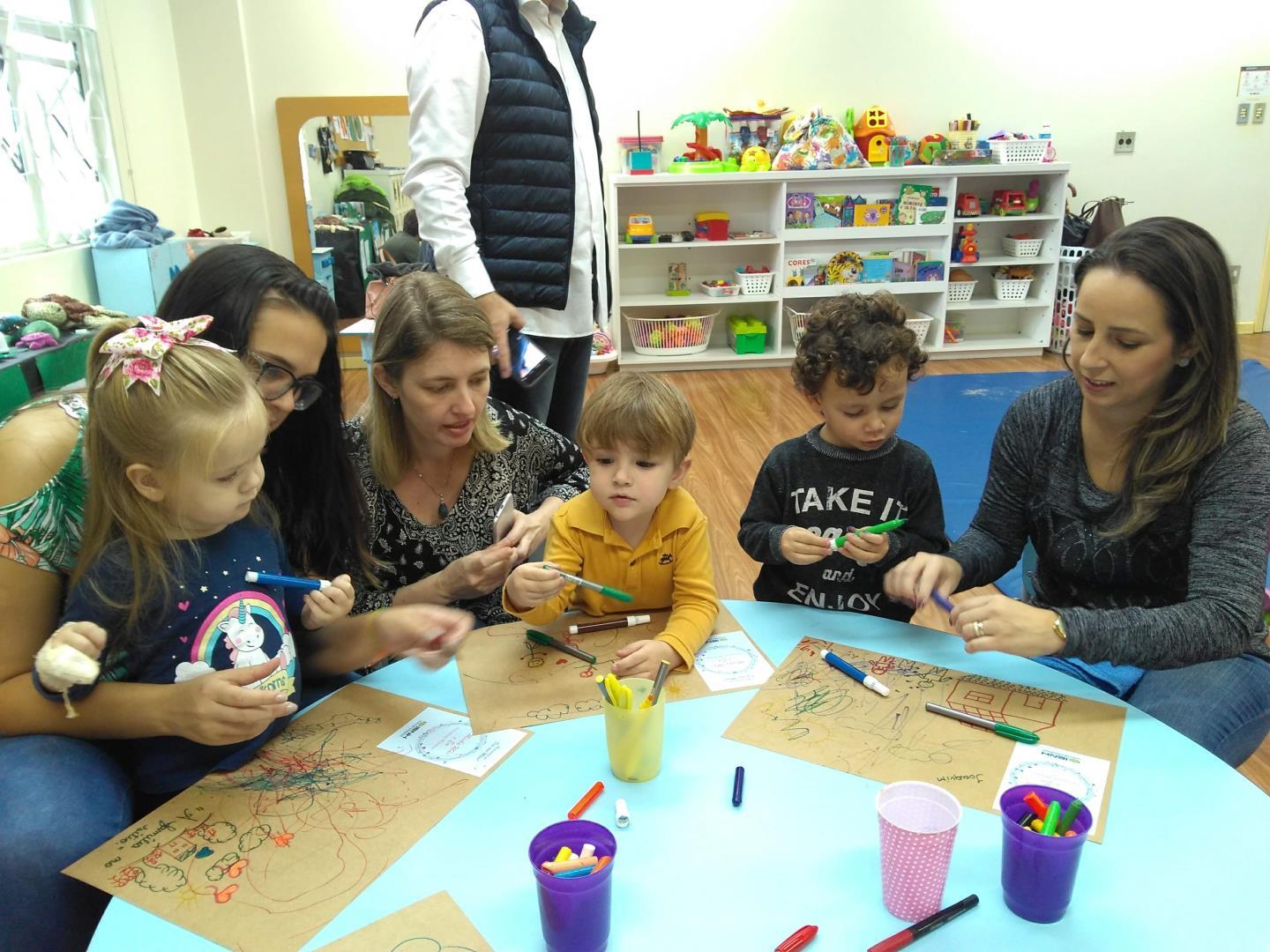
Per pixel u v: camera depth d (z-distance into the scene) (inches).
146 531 35.3
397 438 53.6
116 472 34.8
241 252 43.4
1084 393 46.8
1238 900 28.6
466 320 48.7
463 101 72.2
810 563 55.5
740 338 204.7
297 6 179.8
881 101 200.5
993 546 54.1
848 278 201.2
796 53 196.1
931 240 202.5
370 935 27.8
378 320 49.8
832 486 57.3
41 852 33.8
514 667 44.3
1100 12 196.9
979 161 195.8
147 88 167.0
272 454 47.6
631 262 206.5
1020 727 38.1
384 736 38.7
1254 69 201.6
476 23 72.4
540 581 44.6
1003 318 218.1
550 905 25.9
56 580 39.1
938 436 145.7
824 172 190.4
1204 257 42.3
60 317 110.8
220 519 35.5
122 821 36.1
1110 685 49.1
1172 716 45.3
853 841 31.5
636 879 29.9
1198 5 196.9
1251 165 208.8
